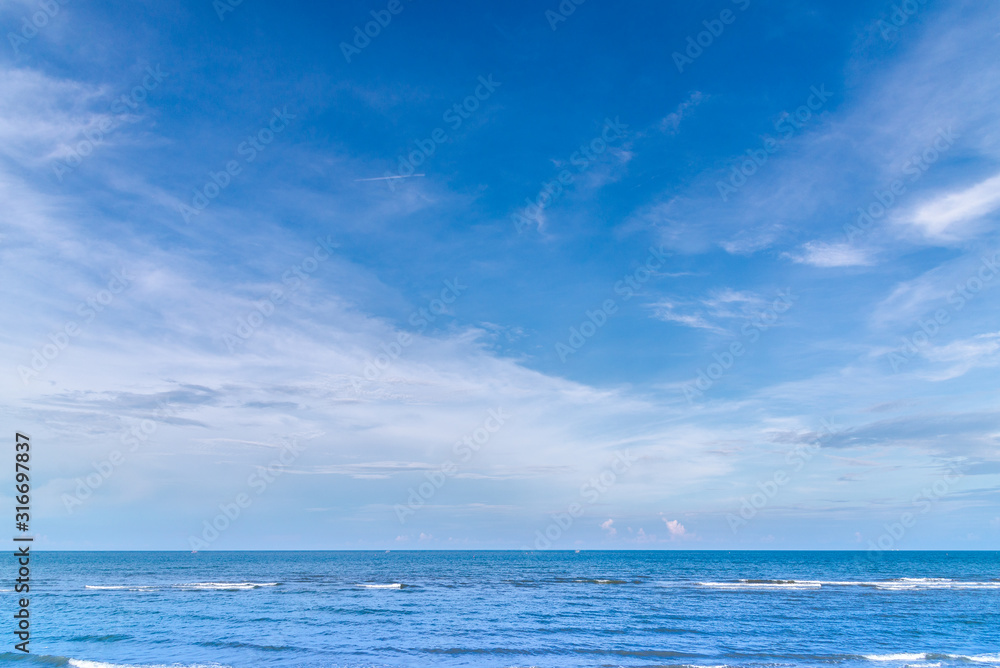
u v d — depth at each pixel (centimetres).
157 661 2438
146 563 11981
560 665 2411
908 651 2702
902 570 9475
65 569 9262
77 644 2780
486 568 10206
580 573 8581
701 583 6356
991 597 4869
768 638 2988
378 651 2639
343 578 7225
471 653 2617
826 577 7600
